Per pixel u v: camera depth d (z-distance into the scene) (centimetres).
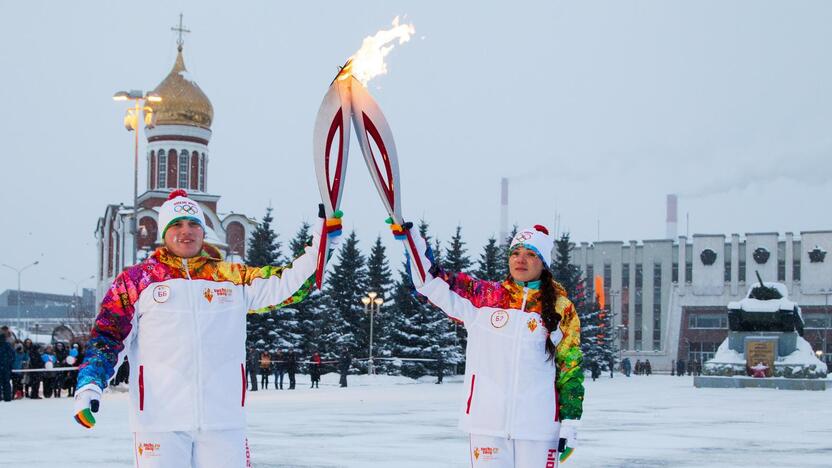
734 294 9838
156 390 481
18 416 1745
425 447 1252
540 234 538
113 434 1373
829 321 9394
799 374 3681
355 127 534
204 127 6225
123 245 6116
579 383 520
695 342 9900
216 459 485
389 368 4859
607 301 10362
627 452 1252
